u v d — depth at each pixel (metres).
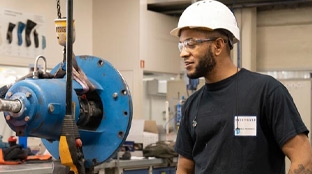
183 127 2.02
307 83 5.79
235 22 1.88
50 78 1.72
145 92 6.76
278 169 1.81
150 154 4.89
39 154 4.12
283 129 1.73
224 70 1.87
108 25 6.36
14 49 5.26
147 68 6.34
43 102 1.52
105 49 6.38
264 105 1.78
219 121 1.84
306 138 1.75
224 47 1.85
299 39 6.50
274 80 1.82
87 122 1.78
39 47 5.54
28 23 5.41
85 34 6.36
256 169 1.78
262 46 6.68
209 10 1.82
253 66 6.50
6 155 3.50
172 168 5.10
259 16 6.70
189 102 2.00
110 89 1.79
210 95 1.90
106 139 1.78
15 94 1.54
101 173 4.28
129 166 4.53
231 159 1.80
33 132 1.55
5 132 4.24
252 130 1.79
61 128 1.56
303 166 1.69
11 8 5.25
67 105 1.51
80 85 1.73
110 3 6.37
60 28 1.73
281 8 6.57
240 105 1.81
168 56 6.71
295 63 6.52
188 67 1.84
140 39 6.23
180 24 1.83
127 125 1.76
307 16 6.46
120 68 6.31
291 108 1.75
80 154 1.50
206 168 1.85
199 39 1.80
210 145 1.87
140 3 6.24
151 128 5.48
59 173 1.57
